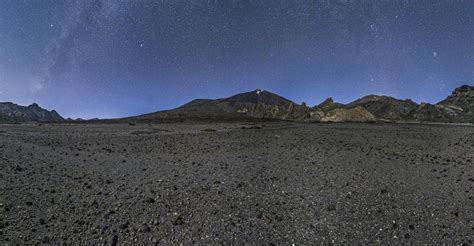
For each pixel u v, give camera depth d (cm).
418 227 613
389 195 781
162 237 558
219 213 653
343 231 595
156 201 710
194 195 754
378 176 970
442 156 1420
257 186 841
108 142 1903
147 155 1381
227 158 1285
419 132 2794
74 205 678
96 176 934
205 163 1168
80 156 1294
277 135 2361
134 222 604
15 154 1205
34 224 583
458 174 1029
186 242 545
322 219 641
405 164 1190
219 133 2602
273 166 1108
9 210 629
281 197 757
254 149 1570
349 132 2706
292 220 635
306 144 1781
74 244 528
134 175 957
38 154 1262
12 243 516
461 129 3198
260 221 625
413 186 866
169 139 2112
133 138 2178
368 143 1888
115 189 796
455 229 606
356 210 684
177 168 1072
